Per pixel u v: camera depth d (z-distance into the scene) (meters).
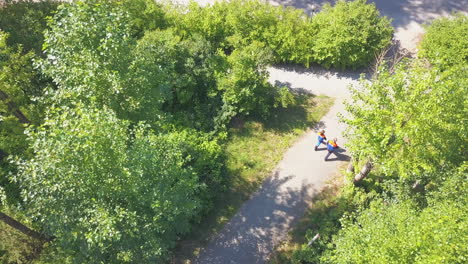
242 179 18.59
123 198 11.80
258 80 19.56
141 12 22.23
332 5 27.02
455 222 11.01
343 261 12.17
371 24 21.88
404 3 27.34
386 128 13.32
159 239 12.74
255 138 19.98
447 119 13.34
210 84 20.39
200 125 19.47
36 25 21.03
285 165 19.20
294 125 20.53
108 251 11.91
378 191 17.59
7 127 15.49
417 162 13.63
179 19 22.38
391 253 10.97
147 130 14.37
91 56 12.98
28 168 10.83
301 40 21.94
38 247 14.33
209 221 17.27
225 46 22.59
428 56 22.44
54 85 18.36
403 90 14.12
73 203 11.33
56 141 10.68
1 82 16.19
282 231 17.16
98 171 11.12
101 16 14.01
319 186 18.58
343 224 13.61
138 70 14.35
